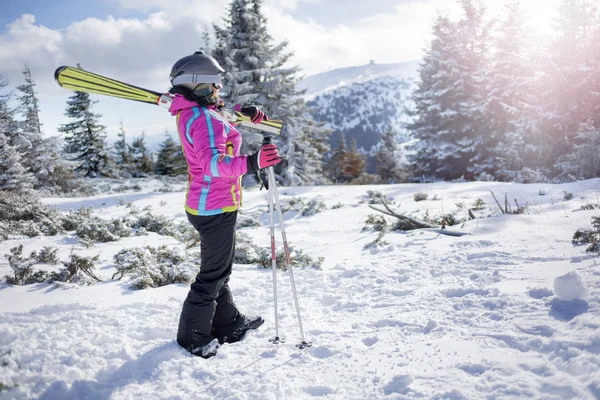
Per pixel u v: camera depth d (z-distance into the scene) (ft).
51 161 76.48
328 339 10.14
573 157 63.52
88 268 16.81
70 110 124.67
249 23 83.76
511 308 9.97
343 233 27.04
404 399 7.16
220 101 9.91
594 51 73.20
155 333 10.83
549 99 75.77
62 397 8.07
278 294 14.07
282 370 8.76
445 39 92.73
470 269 14.17
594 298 9.32
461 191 41.09
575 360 7.16
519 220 21.44
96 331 10.73
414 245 19.98
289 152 80.59
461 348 8.49
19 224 30.25
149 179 110.42
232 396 7.82
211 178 9.62
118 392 8.20
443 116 90.27
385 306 11.97
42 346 9.61
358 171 183.42
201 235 9.89
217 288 10.00
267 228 29.89
